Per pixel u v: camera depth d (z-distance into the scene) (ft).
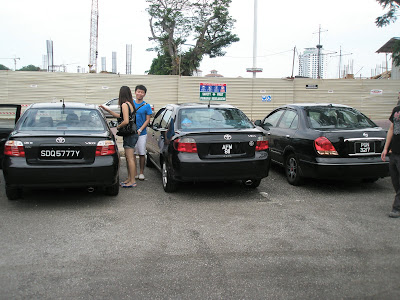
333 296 10.43
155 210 18.43
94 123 20.01
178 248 13.75
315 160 21.20
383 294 10.55
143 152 24.73
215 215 17.72
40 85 71.05
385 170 21.09
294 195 21.48
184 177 19.60
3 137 23.00
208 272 11.84
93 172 17.94
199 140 19.65
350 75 93.86
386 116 76.48
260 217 17.44
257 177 20.42
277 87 76.02
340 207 19.07
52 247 13.73
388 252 13.42
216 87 73.77
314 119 23.45
